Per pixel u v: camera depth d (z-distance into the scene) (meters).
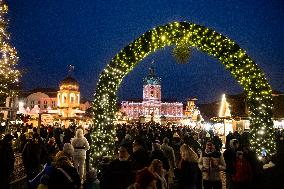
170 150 13.68
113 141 14.30
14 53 28.20
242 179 9.77
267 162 10.21
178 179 9.10
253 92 13.86
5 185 11.18
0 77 27.52
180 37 14.35
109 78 14.26
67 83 78.56
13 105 33.00
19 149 20.84
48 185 7.26
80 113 75.00
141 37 14.31
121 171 7.14
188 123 83.50
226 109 38.00
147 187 5.35
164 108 143.88
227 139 20.53
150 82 141.38
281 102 36.22
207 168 10.40
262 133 13.51
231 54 14.09
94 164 13.94
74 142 14.05
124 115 85.06
